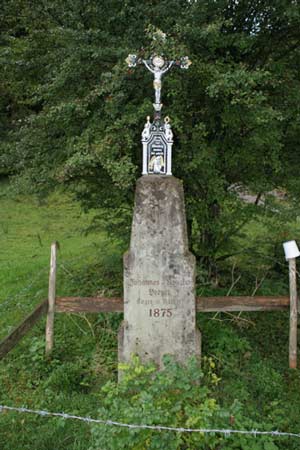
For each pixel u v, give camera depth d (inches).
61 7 273.3
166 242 198.7
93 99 232.5
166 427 138.1
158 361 204.2
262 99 210.5
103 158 217.9
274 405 191.3
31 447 166.6
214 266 306.3
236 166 269.6
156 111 199.5
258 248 340.8
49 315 227.6
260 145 245.9
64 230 541.0
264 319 278.4
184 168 244.2
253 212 267.4
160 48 203.8
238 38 243.4
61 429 174.6
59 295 317.1
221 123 253.6
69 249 456.4
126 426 137.9
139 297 201.8
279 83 241.1
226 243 302.7
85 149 228.5
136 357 173.6
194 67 231.0
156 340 203.3
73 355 237.6
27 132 281.3
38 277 357.7
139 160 251.3
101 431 139.4
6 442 169.0
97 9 252.2
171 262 199.5
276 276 327.9
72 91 264.4
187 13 232.7
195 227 286.7
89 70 253.9
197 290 284.5
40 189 283.0
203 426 141.3
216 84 210.5
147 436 138.3
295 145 285.6
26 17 291.1
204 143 244.7
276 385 204.5
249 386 206.5
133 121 225.1
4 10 292.7
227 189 275.9
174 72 231.5
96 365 227.0
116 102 226.4
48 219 586.6
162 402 146.4
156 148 199.2
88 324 268.2
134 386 160.4
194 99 251.0
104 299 227.1
